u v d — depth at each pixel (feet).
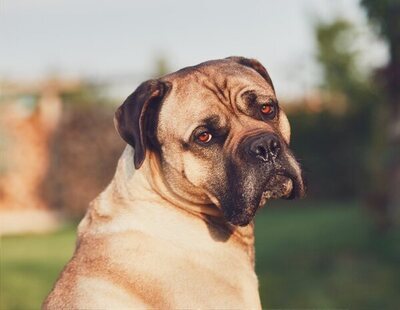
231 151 14.38
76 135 57.00
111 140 57.36
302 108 64.59
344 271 33.30
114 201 14.74
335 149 64.34
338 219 48.98
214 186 14.49
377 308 28.12
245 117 14.71
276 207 62.85
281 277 33.09
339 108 64.80
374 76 38.42
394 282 31.12
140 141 14.21
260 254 38.52
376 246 37.60
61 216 55.16
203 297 13.89
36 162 55.62
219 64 15.24
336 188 64.54
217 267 14.32
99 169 57.26
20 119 55.21
